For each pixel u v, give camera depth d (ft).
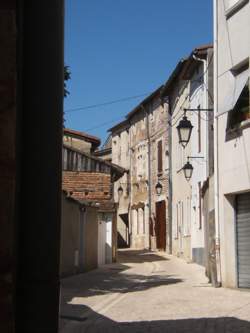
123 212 156.25
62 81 19.19
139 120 142.00
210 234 61.57
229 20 56.13
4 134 17.93
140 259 104.99
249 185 51.93
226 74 56.70
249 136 51.78
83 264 79.05
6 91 18.13
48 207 18.39
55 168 18.61
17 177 18.39
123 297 50.62
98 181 101.76
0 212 17.69
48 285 18.19
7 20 18.38
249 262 54.54
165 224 116.57
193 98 88.63
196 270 78.79
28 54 18.86
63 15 19.45
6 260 17.66
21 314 17.98
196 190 87.86
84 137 120.78
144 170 136.77
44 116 18.67
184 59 84.94
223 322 36.22
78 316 39.88
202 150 82.53
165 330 34.09
